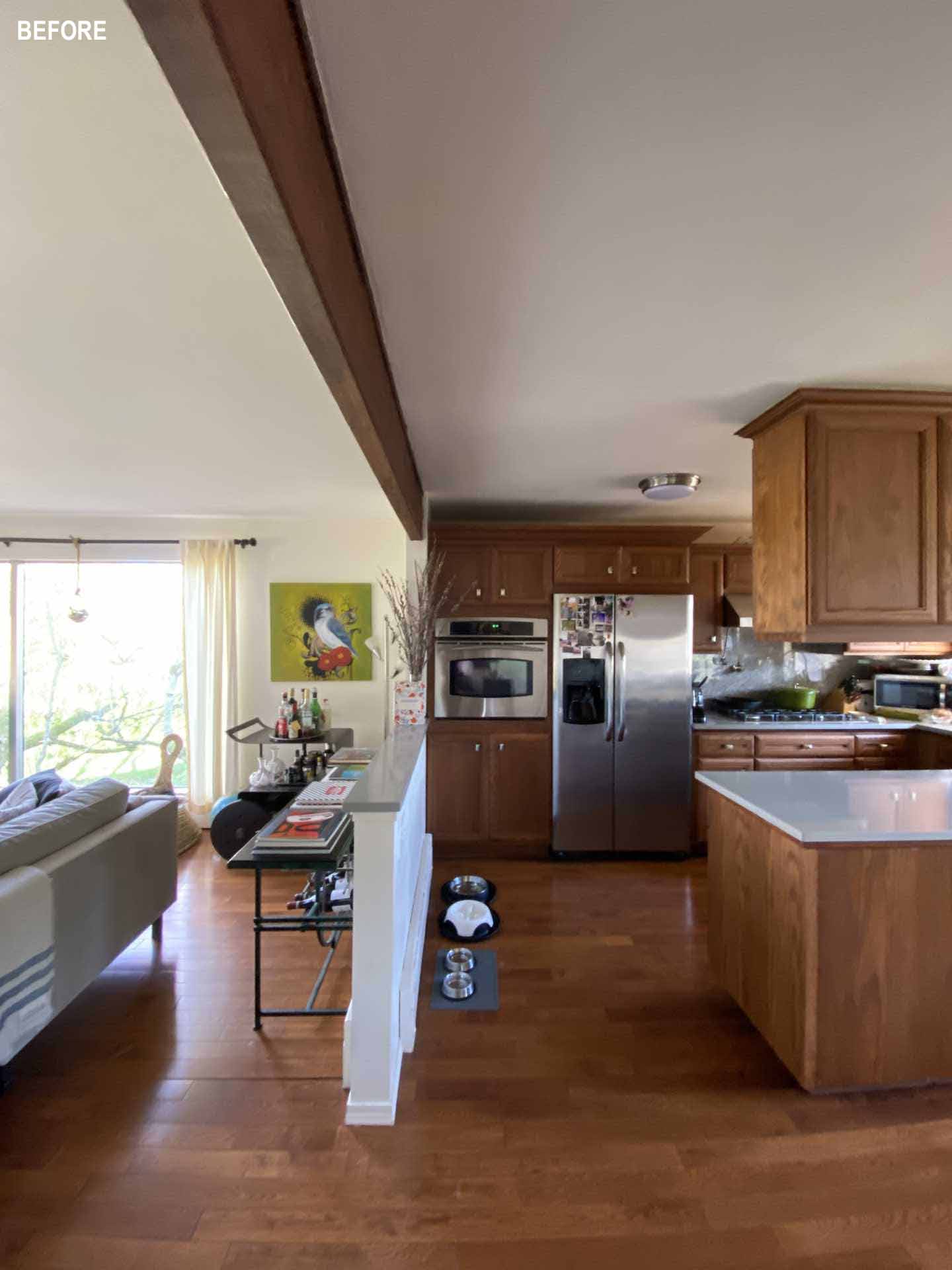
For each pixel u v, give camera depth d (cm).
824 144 92
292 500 361
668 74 80
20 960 176
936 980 182
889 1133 168
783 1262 134
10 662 415
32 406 205
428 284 132
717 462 277
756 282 132
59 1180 152
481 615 375
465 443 248
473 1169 156
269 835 203
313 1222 142
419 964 231
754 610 226
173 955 262
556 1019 218
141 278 129
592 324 150
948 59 78
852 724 392
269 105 67
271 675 427
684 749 375
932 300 139
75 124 87
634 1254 135
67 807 225
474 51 77
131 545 420
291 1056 199
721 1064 195
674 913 302
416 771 256
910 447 195
